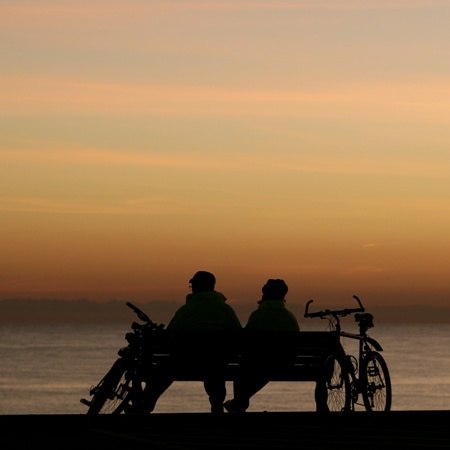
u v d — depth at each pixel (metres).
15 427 27.58
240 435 26.08
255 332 32.53
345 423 28.66
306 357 32.78
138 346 32.31
